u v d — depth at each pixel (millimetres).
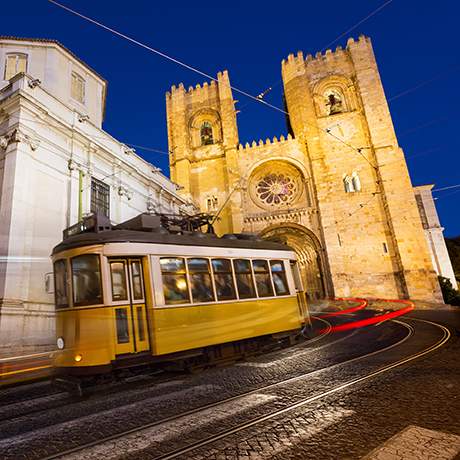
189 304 8758
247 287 10398
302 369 7953
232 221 37156
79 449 4129
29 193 14336
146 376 8750
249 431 4328
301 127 39125
